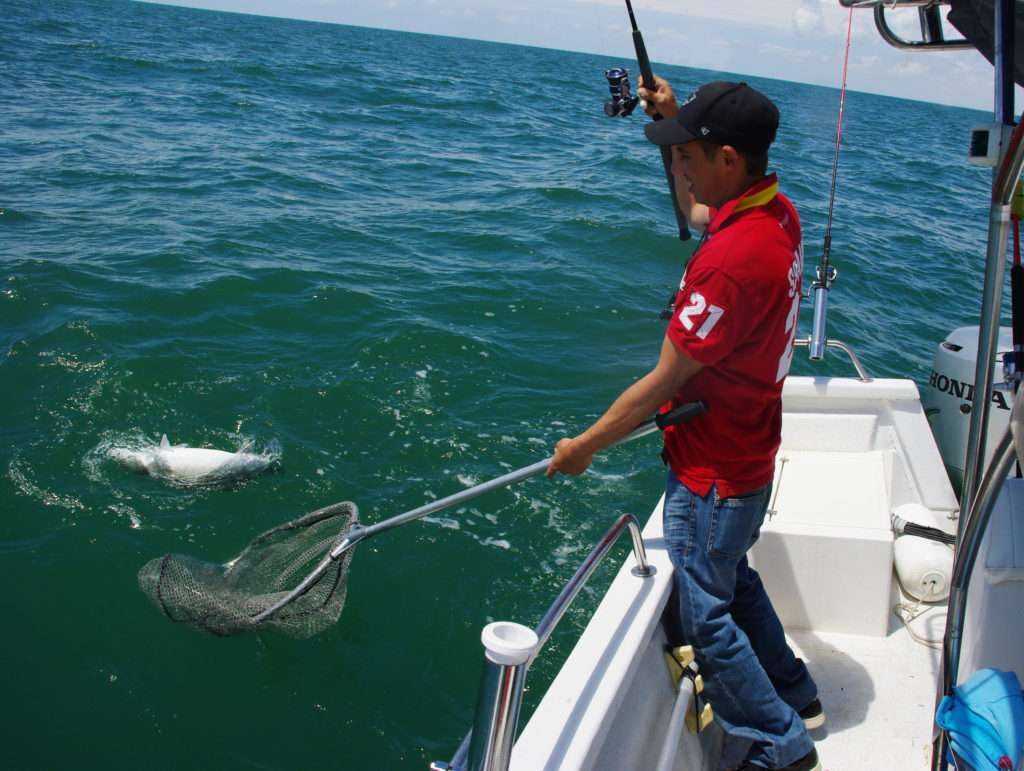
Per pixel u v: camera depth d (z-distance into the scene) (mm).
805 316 10328
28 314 8375
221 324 8562
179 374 7535
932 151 33969
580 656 2217
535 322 9406
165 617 5020
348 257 11047
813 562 3283
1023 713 1986
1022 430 1761
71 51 33188
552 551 5770
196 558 5480
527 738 1977
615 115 2934
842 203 18219
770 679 2775
